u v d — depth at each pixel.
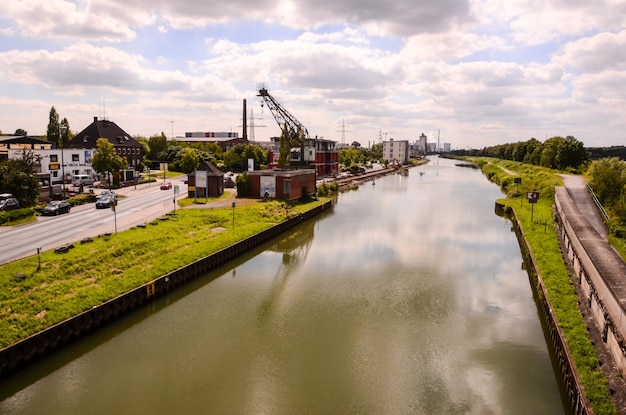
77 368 21.69
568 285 29.39
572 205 51.44
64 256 30.50
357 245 46.72
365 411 18.75
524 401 19.45
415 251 44.16
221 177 70.44
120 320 26.67
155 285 29.69
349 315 28.38
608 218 45.62
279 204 62.28
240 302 30.50
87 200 58.75
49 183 74.94
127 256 33.09
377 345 24.42
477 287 33.69
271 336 25.36
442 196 90.31
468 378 21.25
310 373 21.58
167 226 43.22
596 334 22.41
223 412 18.56
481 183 122.94
